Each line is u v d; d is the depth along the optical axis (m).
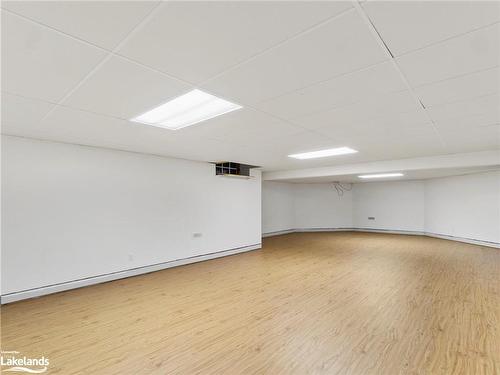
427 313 3.10
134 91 2.02
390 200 10.23
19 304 3.34
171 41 1.36
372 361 2.18
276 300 3.53
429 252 6.63
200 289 3.96
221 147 4.24
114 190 4.39
